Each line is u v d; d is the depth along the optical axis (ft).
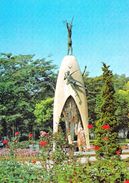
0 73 267.59
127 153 140.15
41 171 51.29
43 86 264.52
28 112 259.19
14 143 75.82
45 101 248.32
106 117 100.27
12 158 66.90
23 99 258.37
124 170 42.27
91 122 234.58
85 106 140.87
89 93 230.48
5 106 253.65
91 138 228.63
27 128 266.16
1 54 270.46
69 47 142.31
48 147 58.49
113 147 95.35
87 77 245.04
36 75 262.06
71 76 139.54
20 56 268.21
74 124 140.26
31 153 114.62
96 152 94.32
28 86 258.37
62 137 61.77
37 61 265.95
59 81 140.87
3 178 51.70
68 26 141.18
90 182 41.75
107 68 103.14
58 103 139.85
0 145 185.06
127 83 318.24
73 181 42.86
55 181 48.08
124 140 234.99
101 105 101.96
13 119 248.32
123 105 251.39
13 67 269.85
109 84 102.47
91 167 43.50
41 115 248.52
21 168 53.67
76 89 139.85
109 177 41.47
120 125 257.14
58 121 139.44
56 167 50.44
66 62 140.56
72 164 50.44
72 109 140.15
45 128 257.34
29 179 50.37
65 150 60.59
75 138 165.37
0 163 58.80
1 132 257.75
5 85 251.80
